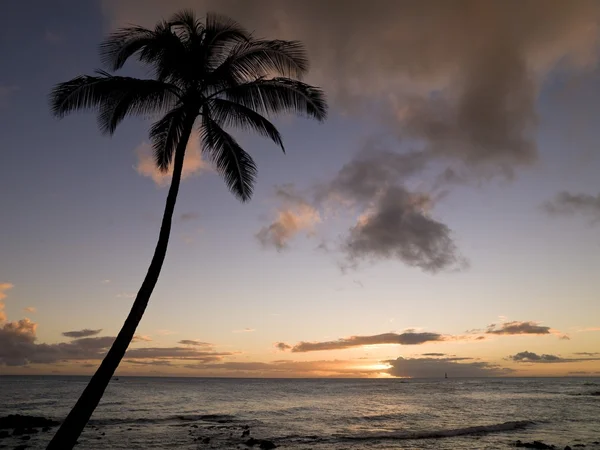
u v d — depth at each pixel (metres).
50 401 54.34
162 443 25.69
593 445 24.98
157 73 13.62
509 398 68.56
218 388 105.12
